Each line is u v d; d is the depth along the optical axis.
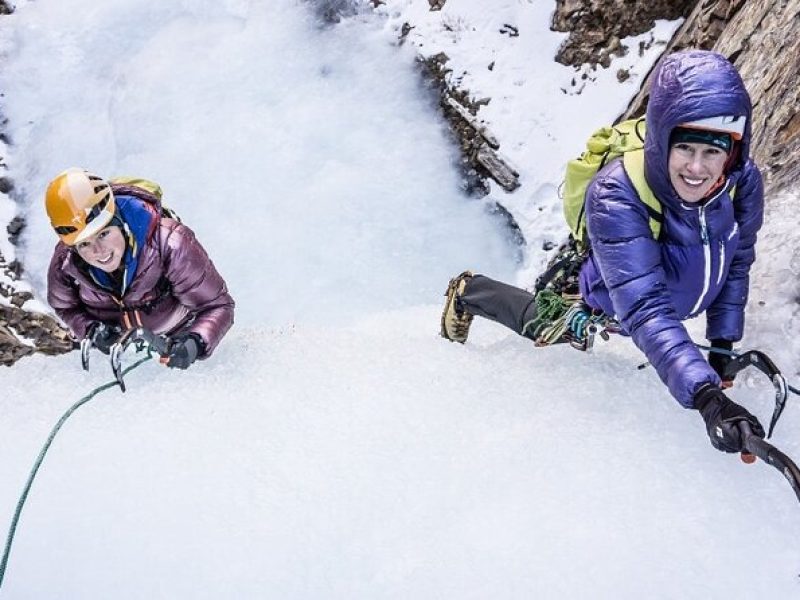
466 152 7.72
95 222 2.94
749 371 3.04
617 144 2.70
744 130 2.35
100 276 3.23
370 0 8.56
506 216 7.45
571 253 3.15
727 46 5.16
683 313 2.84
